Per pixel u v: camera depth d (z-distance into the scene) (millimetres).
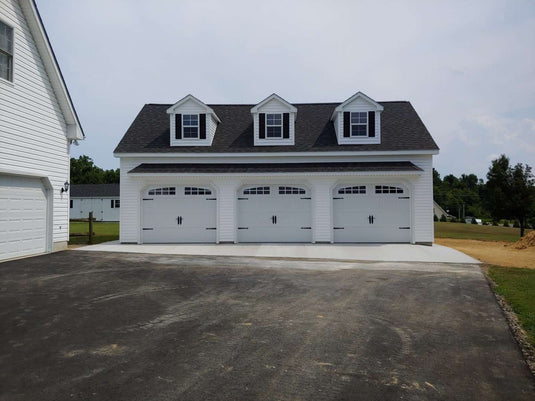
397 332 5449
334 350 4781
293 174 16016
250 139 17859
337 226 16734
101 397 3586
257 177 16328
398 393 3713
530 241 15883
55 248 13648
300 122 18953
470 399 3615
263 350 4762
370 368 4270
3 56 11312
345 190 16734
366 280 8953
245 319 5984
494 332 5465
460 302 7043
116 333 5324
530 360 4535
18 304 6719
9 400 3510
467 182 98438
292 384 3881
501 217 25156
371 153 16656
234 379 3980
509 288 8023
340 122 17328
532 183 24500
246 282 8656
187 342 5008
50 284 8297
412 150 16531
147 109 19844
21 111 11906
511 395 3699
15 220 11844
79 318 5965
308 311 6430
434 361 4477
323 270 10258
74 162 70812
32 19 12148
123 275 9344
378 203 16688
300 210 16734
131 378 3982
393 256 13031
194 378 3998
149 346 4863
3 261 11219
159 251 13938
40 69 12812
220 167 16656
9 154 11414
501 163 25391
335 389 3785
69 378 3969
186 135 17453
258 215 16797
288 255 13109
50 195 13406
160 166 16797
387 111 19391
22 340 5035
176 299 7152
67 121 14273
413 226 16438
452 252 14055
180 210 16719
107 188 45688
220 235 16500
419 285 8445
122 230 16594
